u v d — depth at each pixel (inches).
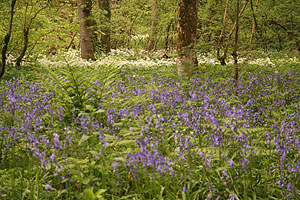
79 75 264.8
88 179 137.9
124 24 933.2
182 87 319.9
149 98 248.7
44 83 298.4
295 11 511.8
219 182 155.4
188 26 406.6
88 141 186.2
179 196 149.9
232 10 502.0
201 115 202.7
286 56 418.3
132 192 148.0
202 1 634.2
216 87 312.5
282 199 154.9
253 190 161.8
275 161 183.3
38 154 141.6
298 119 231.6
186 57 413.7
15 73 426.0
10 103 206.5
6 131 183.6
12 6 350.9
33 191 148.3
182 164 157.1
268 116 237.6
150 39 938.1
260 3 482.6
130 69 518.0
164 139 169.0
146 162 134.9
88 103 254.8
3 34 466.9
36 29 515.5
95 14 656.4
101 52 791.1
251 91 307.7
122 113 188.1
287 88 337.1
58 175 151.6
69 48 808.9
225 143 165.0
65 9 764.0
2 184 152.6
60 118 187.9
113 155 155.3
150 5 933.2
